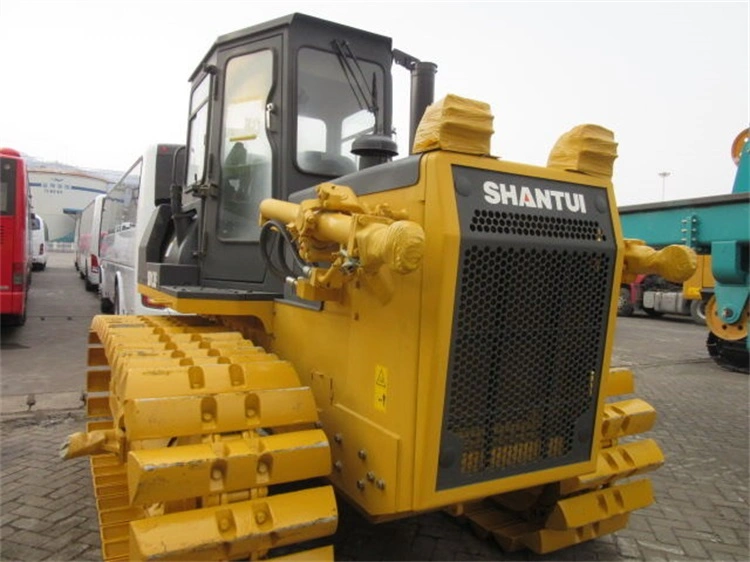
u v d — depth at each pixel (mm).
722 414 6332
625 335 12727
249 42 3549
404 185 2248
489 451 2316
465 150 2164
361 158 2912
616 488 3092
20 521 3475
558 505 2900
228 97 3676
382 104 3740
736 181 8391
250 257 3516
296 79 3377
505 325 2268
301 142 3422
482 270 2164
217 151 3725
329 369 2707
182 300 3115
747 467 4715
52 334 10406
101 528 3070
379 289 2232
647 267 2551
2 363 7934
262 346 3473
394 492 2225
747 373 8555
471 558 3107
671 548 3354
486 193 2180
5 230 9656
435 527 3408
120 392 2562
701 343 11602
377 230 1949
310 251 2400
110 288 12039
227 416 2350
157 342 3234
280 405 2467
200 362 2684
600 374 2557
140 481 2025
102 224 14414
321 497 2291
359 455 2418
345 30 3559
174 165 5156
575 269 2416
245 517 2152
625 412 3111
